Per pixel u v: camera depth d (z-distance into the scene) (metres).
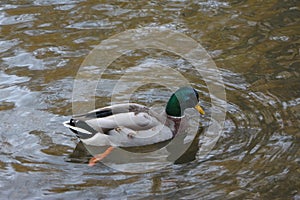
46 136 10.62
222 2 16.05
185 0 16.14
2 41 13.97
